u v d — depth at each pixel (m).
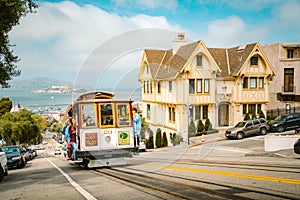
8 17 10.29
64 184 7.24
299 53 30.41
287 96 30.36
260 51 26.27
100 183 6.94
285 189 5.43
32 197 5.91
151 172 7.98
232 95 26.17
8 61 12.33
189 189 5.61
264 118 24.62
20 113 47.06
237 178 6.63
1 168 9.56
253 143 18.97
